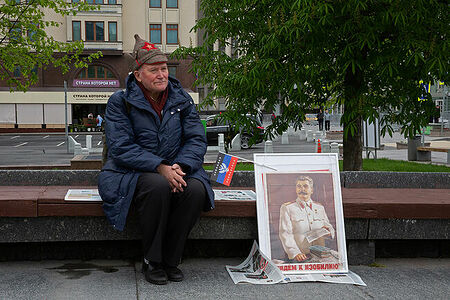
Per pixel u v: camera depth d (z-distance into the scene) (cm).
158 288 330
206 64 666
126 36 4288
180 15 4325
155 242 332
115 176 341
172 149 358
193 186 340
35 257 392
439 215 388
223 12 664
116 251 401
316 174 383
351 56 573
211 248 410
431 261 412
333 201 379
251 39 665
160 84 351
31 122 4184
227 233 385
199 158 357
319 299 315
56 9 1330
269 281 346
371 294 327
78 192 398
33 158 1750
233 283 344
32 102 4166
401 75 605
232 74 604
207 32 678
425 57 548
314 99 684
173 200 346
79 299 307
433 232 393
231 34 670
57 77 4222
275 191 375
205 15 679
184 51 671
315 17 541
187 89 4272
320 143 1533
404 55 562
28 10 1293
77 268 374
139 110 353
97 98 4247
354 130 598
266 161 381
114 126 347
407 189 471
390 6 527
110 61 4250
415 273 377
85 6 1343
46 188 430
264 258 359
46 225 367
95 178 457
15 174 451
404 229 392
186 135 368
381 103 650
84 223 371
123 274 360
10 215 357
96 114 4388
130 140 349
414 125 658
